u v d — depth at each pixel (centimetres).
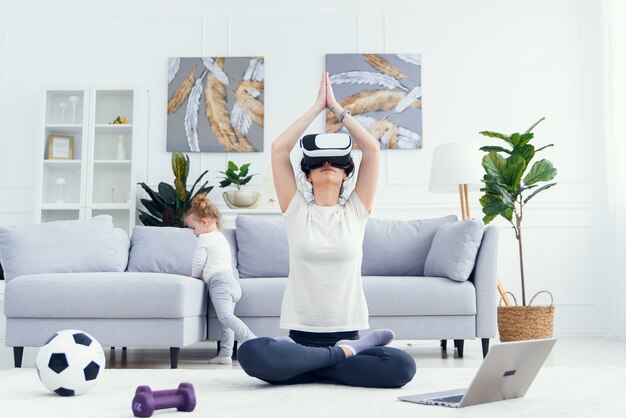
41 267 317
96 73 491
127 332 287
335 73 485
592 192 475
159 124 485
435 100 486
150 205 450
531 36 490
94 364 183
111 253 344
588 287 468
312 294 196
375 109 482
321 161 198
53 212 471
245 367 185
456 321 319
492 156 379
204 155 483
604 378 212
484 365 150
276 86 488
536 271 469
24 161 485
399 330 318
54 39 494
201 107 483
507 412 147
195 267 311
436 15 492
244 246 372
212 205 325
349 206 202
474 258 325
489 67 488
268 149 482
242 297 322
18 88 490
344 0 495
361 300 200
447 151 410
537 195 473
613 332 442
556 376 217
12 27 495
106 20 495
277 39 492
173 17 495
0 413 152
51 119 471
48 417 146
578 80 485
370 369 186
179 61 487
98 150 479
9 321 291
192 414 148
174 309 284
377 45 491
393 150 482
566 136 480
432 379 210
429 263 349
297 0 495
